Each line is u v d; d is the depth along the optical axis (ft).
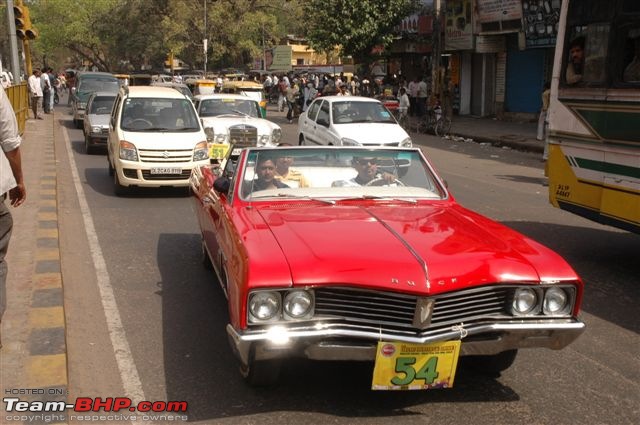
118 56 216.33
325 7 97.60
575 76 23.84
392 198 16.80
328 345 11.89
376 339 11.87
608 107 22.26
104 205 35.40
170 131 39.01
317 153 17.52
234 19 183.11
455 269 12.25
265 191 16.55
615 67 21.90
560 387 14.70
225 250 14.44
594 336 17.80
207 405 13.62
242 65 207.82
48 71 99.86
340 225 14.21
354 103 51.31
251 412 13.30
